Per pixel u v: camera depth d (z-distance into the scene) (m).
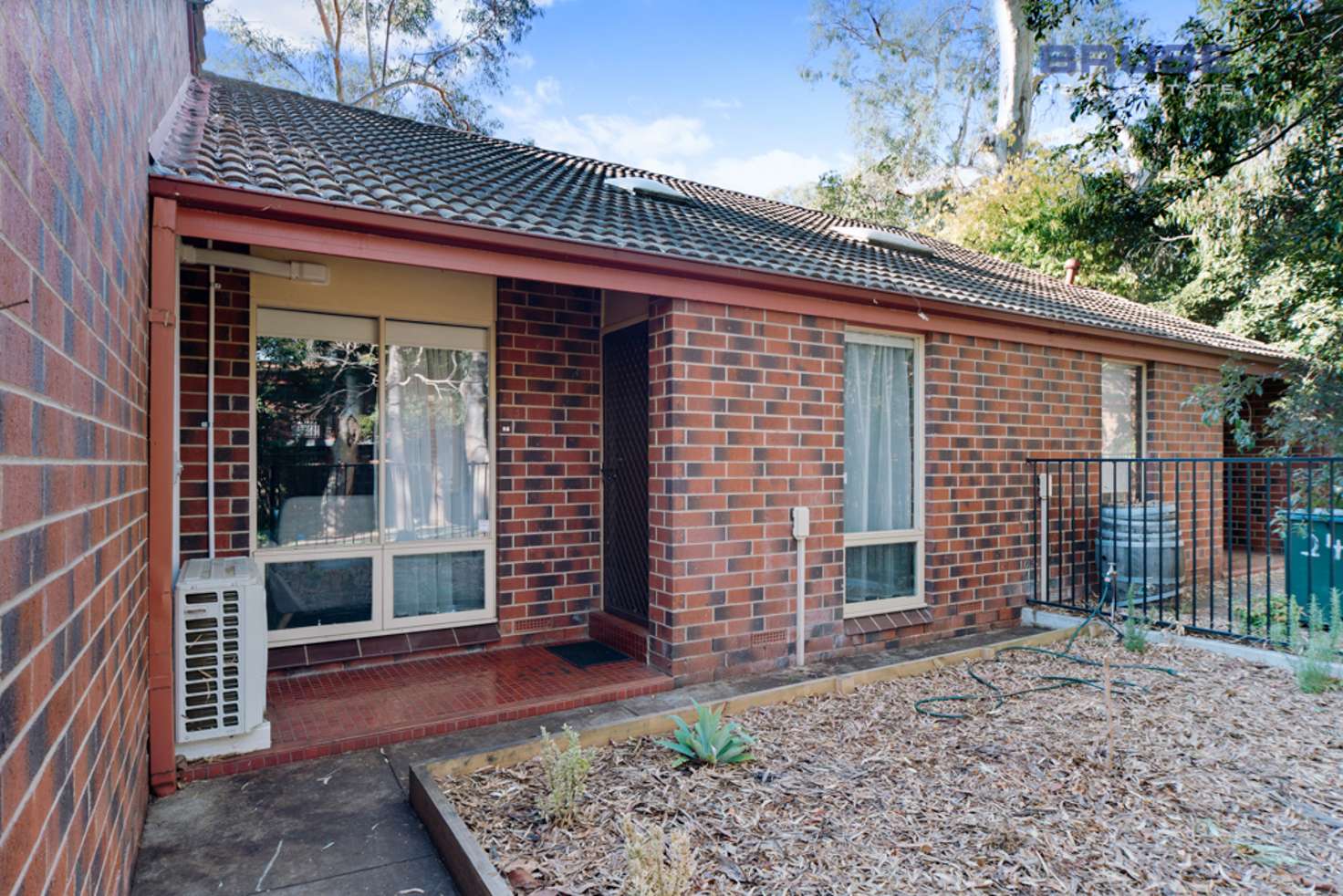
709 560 4.62
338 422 4.72
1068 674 4.46
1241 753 3.28
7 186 1.05
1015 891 2.26
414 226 3.65
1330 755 3.26
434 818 2.67
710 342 4.66
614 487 5.44
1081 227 14.04
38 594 1.22
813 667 4.93
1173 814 2.74
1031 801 2.83
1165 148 8.10
